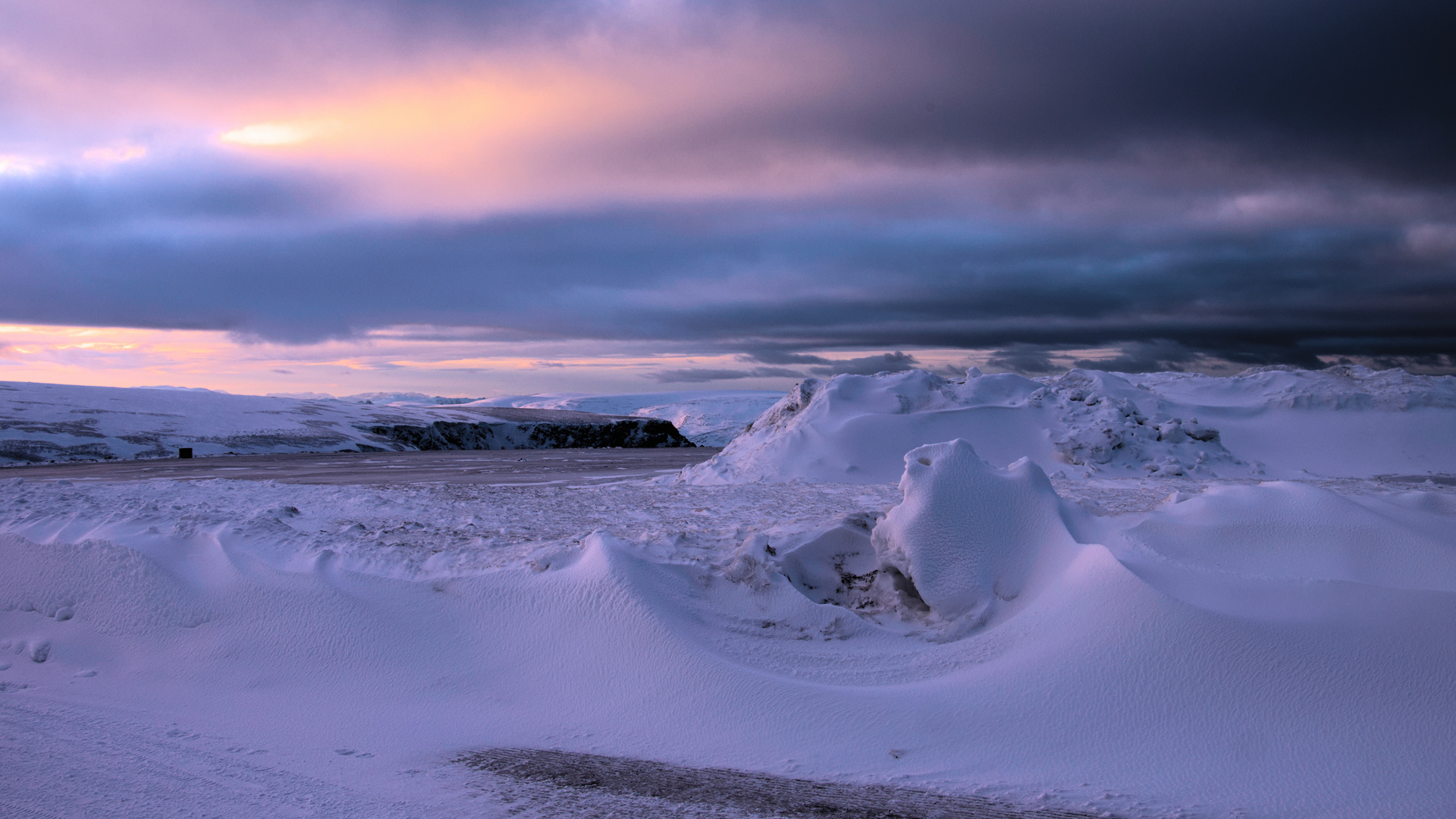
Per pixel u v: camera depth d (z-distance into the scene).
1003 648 6.54
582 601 7.25
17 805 4.51
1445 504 9.23
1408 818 4.08
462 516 13.88
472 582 7.86
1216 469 21.61
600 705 6.12
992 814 4.31
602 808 4.43
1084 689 5.63
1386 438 24.31
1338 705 5.09
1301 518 8.02
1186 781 4.68
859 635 7.30
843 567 8.71
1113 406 23.31
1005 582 7.43
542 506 15.59
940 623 7.44
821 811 4.36
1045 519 7.74
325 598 7.64
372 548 9.07
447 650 7.07
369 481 23.23
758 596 7.77
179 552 8.45
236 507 13.88
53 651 7.43
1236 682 5.40
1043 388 24.81
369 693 6.52
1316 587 6.26
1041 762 5.02
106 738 5.62
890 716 5.63
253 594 7.78
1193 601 6.32
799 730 5.54
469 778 4.93
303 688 6.65
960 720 5.53
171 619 7.60
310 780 4.88
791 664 6.76
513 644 7.04
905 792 4.66
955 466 8.17
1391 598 5.91
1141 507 14.00
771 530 9.31
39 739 5.59
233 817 4.34
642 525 12.95
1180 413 25.84
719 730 5.62
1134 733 5.19
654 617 6.89
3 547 8.66
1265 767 4.73
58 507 10.76
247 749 5.43
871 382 25.50
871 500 16.09
